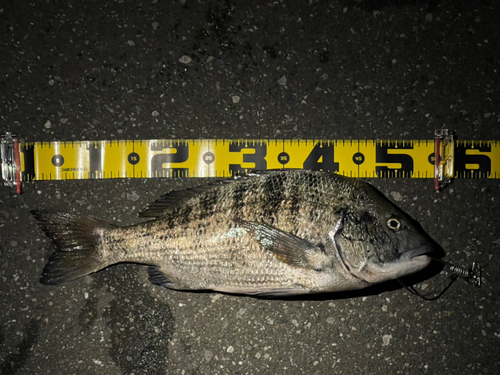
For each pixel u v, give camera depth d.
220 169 0.60
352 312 0.60
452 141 0.60
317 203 0.51
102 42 0.60
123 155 0.60
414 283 0.60
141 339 0.60
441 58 0.60
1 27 0.60
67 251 0.56
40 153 0.60
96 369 0.59
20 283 0.60
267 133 0.60
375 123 0.60
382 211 0.52
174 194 0.56
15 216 0.60
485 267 0.60
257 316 0.60
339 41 0.60
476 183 0.60
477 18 0.60
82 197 0.60
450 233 0.60
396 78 0.60
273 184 0.52
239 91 0.60
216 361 0.60
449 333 0.60
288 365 0.60
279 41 0.60
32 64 0.60
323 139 0.60
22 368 0.59
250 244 0.51
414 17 0.60
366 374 0.60
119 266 0.60
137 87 0.60
